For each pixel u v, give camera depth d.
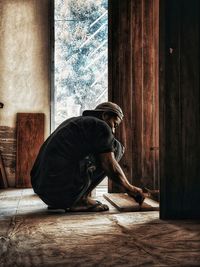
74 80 8.38
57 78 8.33
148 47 6.60
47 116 7.96
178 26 4.13
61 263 2.50
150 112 6.55
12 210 4.82
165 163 4.07
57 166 4.53
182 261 2.53
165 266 2.42
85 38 8.39
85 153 4.57
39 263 2.50
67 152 4.54
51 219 4.13
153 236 3.27
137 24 6.62
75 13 8.36
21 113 7.76
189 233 3.38
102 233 3.40
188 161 4.11
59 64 8.34
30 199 5.90
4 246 2.96
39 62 8.00
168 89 4.11
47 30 8.03
